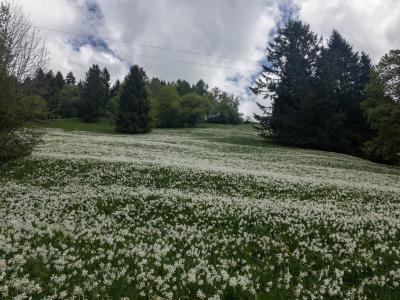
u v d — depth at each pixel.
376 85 37.94
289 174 24.89
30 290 5.51
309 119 52.25
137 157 27.83
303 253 8.76
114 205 12.90
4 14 19.58
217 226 11.20
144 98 67.31
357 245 9.70
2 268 6.10
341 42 66.00
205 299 6.00
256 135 68.06
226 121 133.00
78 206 12.41
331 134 50.56
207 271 6.93
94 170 20.59
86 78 108.38
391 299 6.58
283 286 6.73
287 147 51.25
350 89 56.34
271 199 16.25
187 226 10.85
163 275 6.82
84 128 69.69
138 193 15.16
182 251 8.30
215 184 18.98
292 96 56.38
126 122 64.19
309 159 37.25
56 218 10.30
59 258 6.99
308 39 61.84
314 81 54.59
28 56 21.27
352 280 7.44
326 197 17.58
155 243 8.38
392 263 8.48
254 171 24.38
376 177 27.48
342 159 39.78
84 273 6.34
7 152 20.61
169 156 30.48
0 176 18.14
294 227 11.30
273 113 57.44
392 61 36.56
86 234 8.85
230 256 8.29
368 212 14.47
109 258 7.16
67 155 25.97
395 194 19.28
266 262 7.94
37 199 13.12
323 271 7.57
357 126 52.97
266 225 11.35
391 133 36.91
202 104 101.81
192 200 14.33
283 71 60.31
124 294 5.88
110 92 135.00
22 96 20.75
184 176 20.41
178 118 93.25
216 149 41.41
